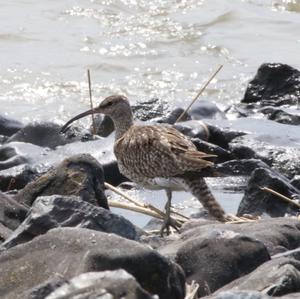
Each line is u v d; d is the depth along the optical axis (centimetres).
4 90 2328
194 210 1473
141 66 2470
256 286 927
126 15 2734
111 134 1830
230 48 2575
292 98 2203
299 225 1158
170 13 2747
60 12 2750
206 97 2325
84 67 2458
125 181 1628
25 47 2569
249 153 1706
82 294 763
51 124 1842
